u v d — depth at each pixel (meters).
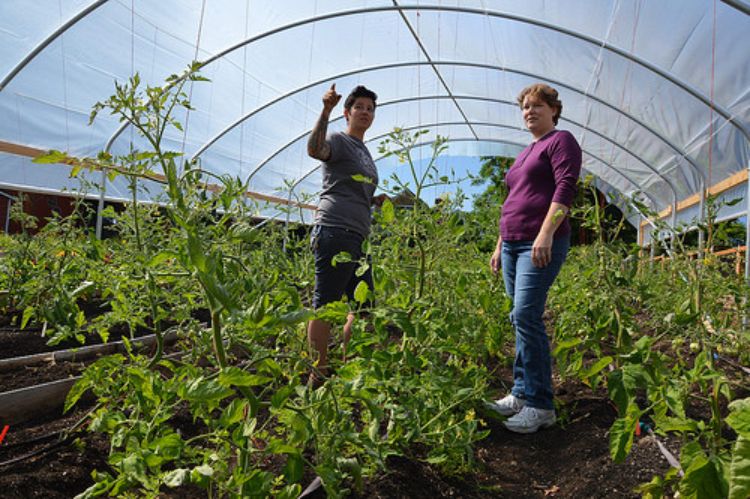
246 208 2.70
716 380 2.08
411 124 11.88
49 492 1.89
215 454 1.65
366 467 2.16
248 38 6.95
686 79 6.34
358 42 7.80
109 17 5.91
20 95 6.35
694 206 8.60
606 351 4.22
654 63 6.50
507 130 12.19
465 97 10.30
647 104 7.57
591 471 2.42
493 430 3.08
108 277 2.64
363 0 6.72
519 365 3.20
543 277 2.95
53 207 11.78
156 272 1.95
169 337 4.16
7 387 2.94
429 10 6.98
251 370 3.08
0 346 3.65
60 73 6.33
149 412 1.84
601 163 11.79
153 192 8.52
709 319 3.35
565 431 2.95
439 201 3.27
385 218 2.59
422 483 2.26
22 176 6.93
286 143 10.01
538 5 6.45
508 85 9.37
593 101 8.73
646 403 3.03
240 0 6.19
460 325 3.00
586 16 6.30
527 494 2.41
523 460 2.74
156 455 1.42
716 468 1.54
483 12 6.91
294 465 1.50
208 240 1.81
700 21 5.32
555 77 8.38
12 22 5.58
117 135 7.61
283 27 7.03
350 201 3.29
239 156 9.75
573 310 3.68
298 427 1.54
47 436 2.30
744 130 6.25
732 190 6.65
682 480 1.58
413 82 9.58
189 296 2.40
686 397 2.46
